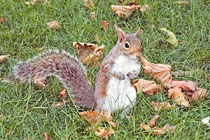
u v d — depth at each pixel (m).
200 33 9.15
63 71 7.34
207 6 9.81
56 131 6.91
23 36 9.20
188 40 9.10
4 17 9.71
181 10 9.90
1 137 6.83
